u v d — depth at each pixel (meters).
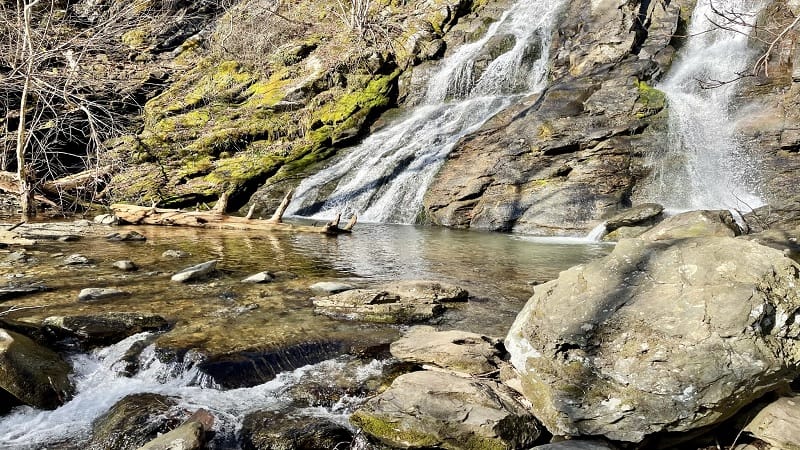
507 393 3.83
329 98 19.69
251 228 12.58
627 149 13.59
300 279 7.33
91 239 10.16
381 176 16.56
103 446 3.48
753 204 12.11
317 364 4.58
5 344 4.01
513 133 15.09
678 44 17.95
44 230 10.48
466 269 8.35
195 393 4.09
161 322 5.23
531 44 19.38
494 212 13.64
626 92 14.96
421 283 6.56
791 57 14.20
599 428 3.32
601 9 18.81
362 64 20.42
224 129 18.89
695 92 15.37
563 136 14.18
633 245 3.81
